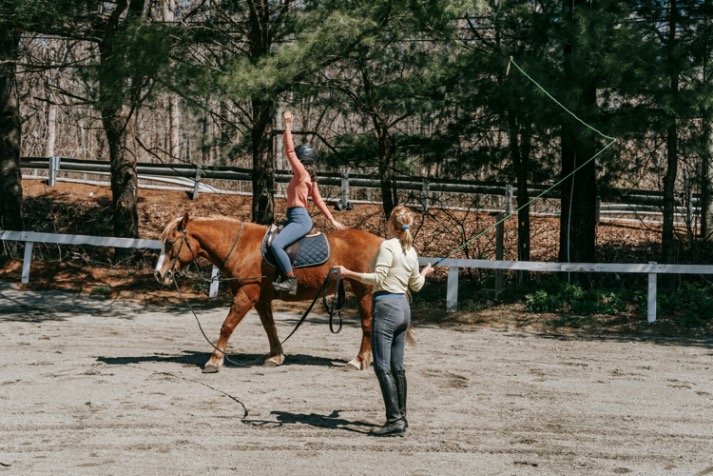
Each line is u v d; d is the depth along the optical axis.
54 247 20.81
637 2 14.48
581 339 11.73
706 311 12.98
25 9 13.56
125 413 6.97
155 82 13.25
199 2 16.64
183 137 29.62
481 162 15.92
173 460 5.78
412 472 5.64
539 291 14.00
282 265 8.67
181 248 8.82
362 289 9.11
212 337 11.05
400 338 6.55
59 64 16.23
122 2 14.75
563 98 12.95
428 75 14.53
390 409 6.49
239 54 13.82
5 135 18.44
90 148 35.38
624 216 22.84
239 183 26.33
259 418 6.93
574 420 7.11
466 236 20.77
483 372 9.07
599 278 18.05
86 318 12.45
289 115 8.86
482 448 6.23
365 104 15.97
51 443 6.11
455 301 13.87
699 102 12.66
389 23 13.63
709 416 7.36
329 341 10.95
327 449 6.12
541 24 14.30
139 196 24.53
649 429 6.89
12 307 13.16
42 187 24.94
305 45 12.56
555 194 20.17
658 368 9.56
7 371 8.52
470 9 12.88
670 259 16.16
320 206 9.13
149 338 10.83
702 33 13.86
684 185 18.52
